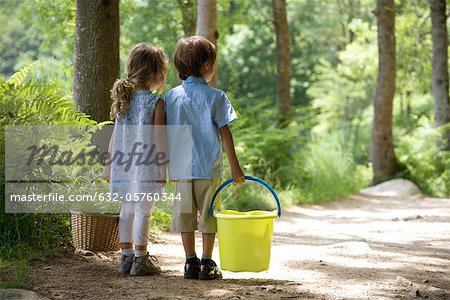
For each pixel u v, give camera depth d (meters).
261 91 42.84
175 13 19.12
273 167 17.41
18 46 27.67
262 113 19.25
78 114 8.21
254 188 15.48
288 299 5.82
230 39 43.19
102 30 8.98
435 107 22.44
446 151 22.19
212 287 6.26
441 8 22.08
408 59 26.55
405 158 22.23
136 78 6.88
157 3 18.92
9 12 24.88
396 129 36.31
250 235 6.48
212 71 6.89
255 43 43.59
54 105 8.05
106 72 9.02
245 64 43.28
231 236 6.50
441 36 22.08
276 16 20.34
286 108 20.27
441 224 12.17
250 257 6.50
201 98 6.67
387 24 21.61
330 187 18.02
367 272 7.11
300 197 16.45
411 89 28.22
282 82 20.30
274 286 6.29
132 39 18.95
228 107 6.66
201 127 6.67
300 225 12.08
